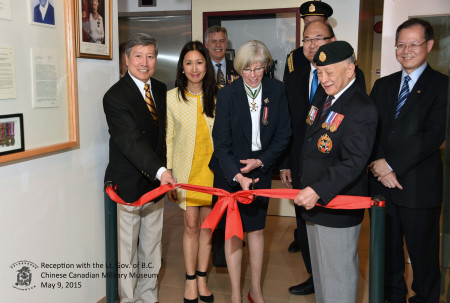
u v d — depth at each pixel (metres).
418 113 2.39
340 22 4.28
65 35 2.26
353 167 1.91
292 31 4.41
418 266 2.52
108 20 2.63
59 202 2.29
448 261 1.92
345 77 1.96
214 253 3.36
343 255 2.08
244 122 2.46
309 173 2.07
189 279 2.83
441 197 2.46
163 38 5.67
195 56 2.59
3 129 1.88
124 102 2.38
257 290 2.68
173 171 2.78
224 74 3.94
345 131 1.94
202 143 2.73
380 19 7.94
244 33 4.54
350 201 1.99
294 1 4.29
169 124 2.75
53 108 2.20
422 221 2.45
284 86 2.58
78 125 2.38
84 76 2.46
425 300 2.57
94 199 2.60
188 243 2.80
